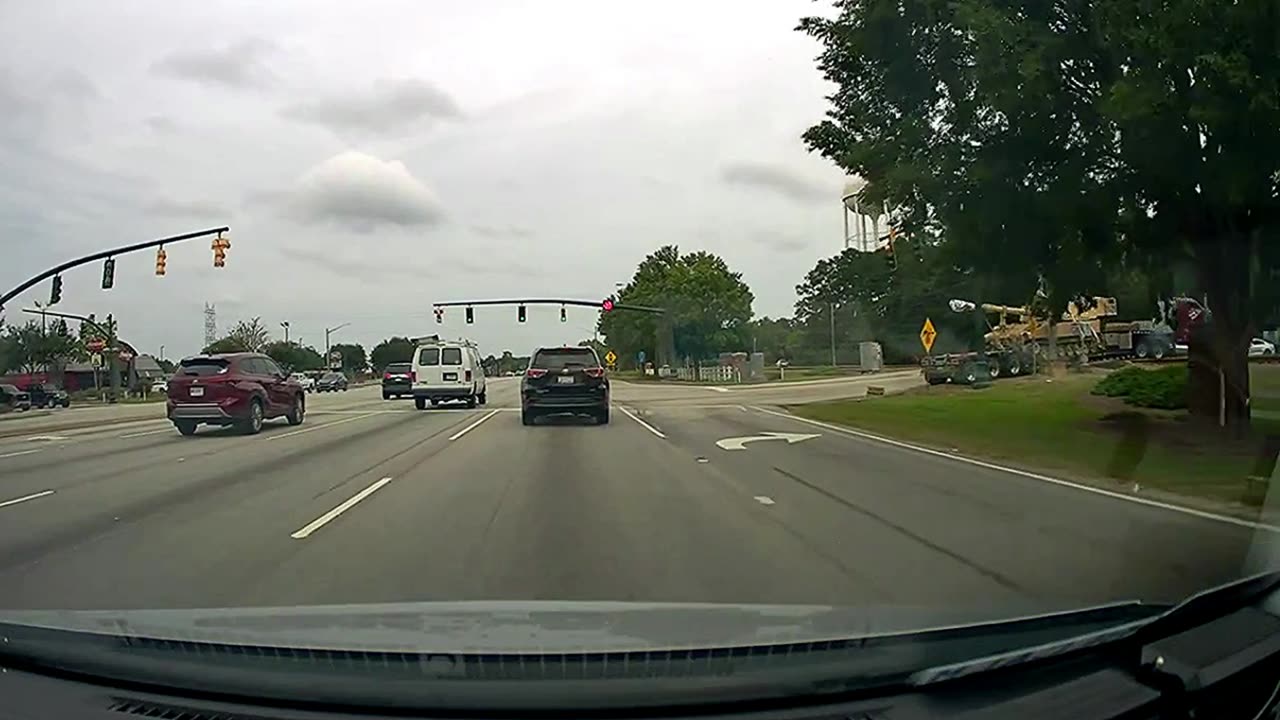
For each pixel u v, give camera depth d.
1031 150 15.98
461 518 10.34
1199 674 3.54
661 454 17.16
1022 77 14.46
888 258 22.84
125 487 13.43
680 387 55.47
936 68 16.62
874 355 74.94
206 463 16.55
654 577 7.44
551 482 13.31
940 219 17.33
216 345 95.88
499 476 14.05
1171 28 12.56
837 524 9.88
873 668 3.32
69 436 24.92
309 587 7.22
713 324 79.38
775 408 31.80
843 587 7.08
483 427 24.22
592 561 8.05
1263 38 12.34
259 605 6.65
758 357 63.78
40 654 3.49
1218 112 12.59
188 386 23.20
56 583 7.44
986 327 55.22
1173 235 16.84
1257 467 13.86
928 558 8.16
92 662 3.40
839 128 19.81
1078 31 14.96
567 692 3.07
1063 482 13.29
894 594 6.85
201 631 3.78
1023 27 14.38
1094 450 16.61
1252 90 12.34
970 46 15.29
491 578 7.45
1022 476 13.95
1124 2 13.12
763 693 3.13
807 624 3.92
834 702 3.19
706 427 23.69
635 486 12.87
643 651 3.44
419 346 36.22
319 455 17.56
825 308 98.06
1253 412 21.39
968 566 7.83
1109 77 14.86
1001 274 17.70
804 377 65.88
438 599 6.76
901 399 32.41
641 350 91.88
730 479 13.61
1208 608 4.12
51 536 9.58
